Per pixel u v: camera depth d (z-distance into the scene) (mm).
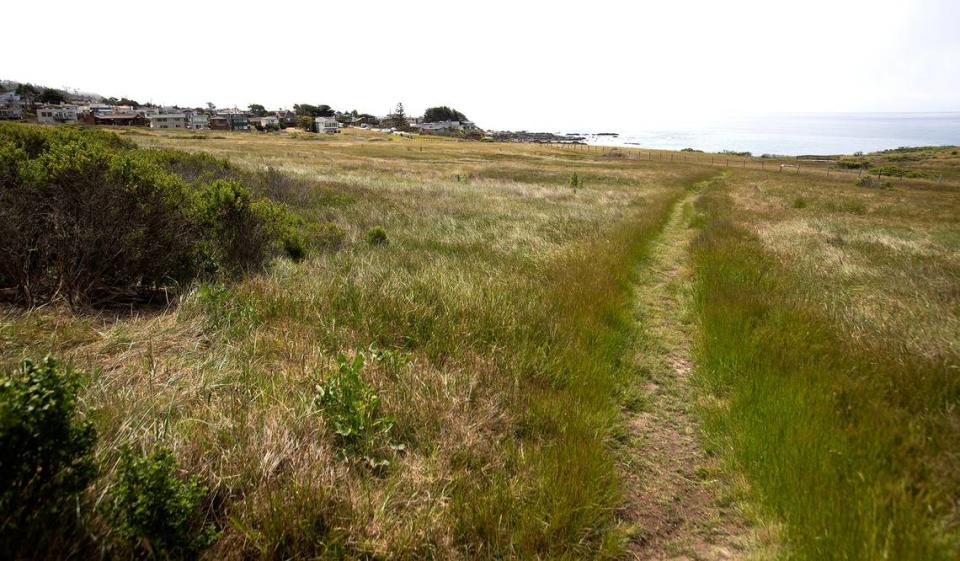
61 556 1938
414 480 2877
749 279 7926
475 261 8250
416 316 5371
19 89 146250
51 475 1993
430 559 2391
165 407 3084
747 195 25906
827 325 5574
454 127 192625
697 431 3996
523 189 23953
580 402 4051
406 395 3684
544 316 5609
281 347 4324
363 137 116125
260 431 2941
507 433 3510
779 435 3471
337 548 2285
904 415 3682
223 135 94375
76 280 4875
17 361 3381
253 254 7070
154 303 5551
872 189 33969
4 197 4910
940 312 6102
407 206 15164
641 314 6895
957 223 17953
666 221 15867
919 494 2795
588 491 2924
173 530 2102
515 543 2539
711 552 2740
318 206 14102
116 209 5250
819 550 2502
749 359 4824
